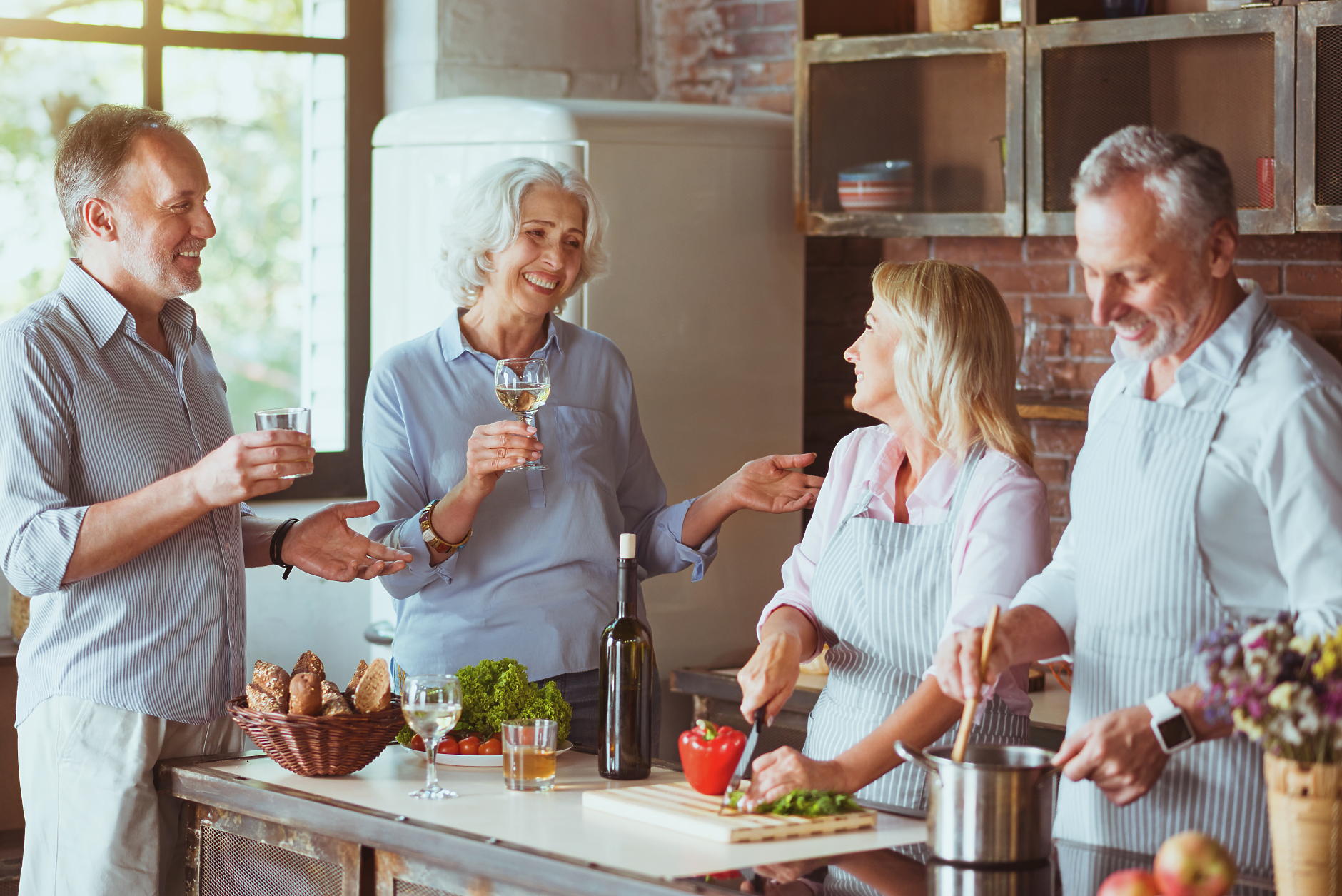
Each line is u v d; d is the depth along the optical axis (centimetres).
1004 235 324
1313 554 159
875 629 200
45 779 215
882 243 378
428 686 185
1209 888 125
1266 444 163
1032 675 291
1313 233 319
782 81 384
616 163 323
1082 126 315
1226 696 137
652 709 219
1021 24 321
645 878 151
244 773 203
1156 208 158
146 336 225
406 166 339
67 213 220
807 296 391
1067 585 186
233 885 202
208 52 364
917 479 206
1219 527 167
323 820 184
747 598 347
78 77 349
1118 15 316
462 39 377
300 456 204
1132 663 173
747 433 346
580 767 207
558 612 243
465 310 258
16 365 208
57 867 214
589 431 254
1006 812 157
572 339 260
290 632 369
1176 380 171
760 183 345
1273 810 137
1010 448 197
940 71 331
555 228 243
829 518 216
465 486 228
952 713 181
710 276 338
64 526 204
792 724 296
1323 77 286
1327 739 133
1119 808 175
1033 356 348
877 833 172
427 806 183
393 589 236
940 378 196
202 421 229
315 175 379
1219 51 297
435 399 245
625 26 407
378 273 346
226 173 368
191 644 218
